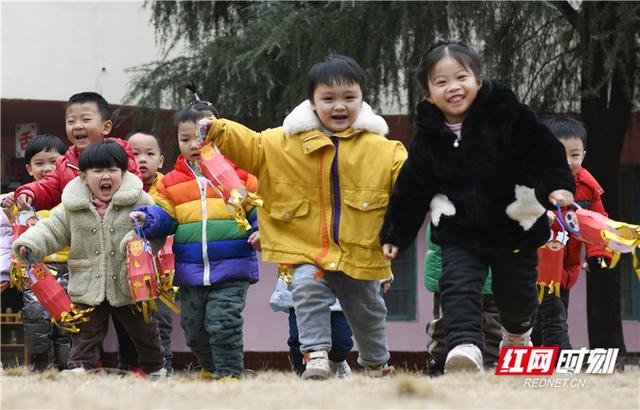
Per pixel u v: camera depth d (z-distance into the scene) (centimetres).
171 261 1466
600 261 1399
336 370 1638
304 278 1252
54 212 1462
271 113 2580
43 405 894
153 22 2805
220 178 1273
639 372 1114
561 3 2433
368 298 1276
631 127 2797
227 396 935
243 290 1514
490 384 998
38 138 1939
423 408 872
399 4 2405
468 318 1097
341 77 1273
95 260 1449
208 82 2595
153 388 984
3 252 1720
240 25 2622
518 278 1152
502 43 2444
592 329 2720
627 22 2288
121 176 1481
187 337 1567
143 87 2662
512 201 1124
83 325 1447
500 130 1128
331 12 2520
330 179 1270
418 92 2462
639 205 3073
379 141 1277
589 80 2372
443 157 1150
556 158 1100
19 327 2922
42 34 2820
